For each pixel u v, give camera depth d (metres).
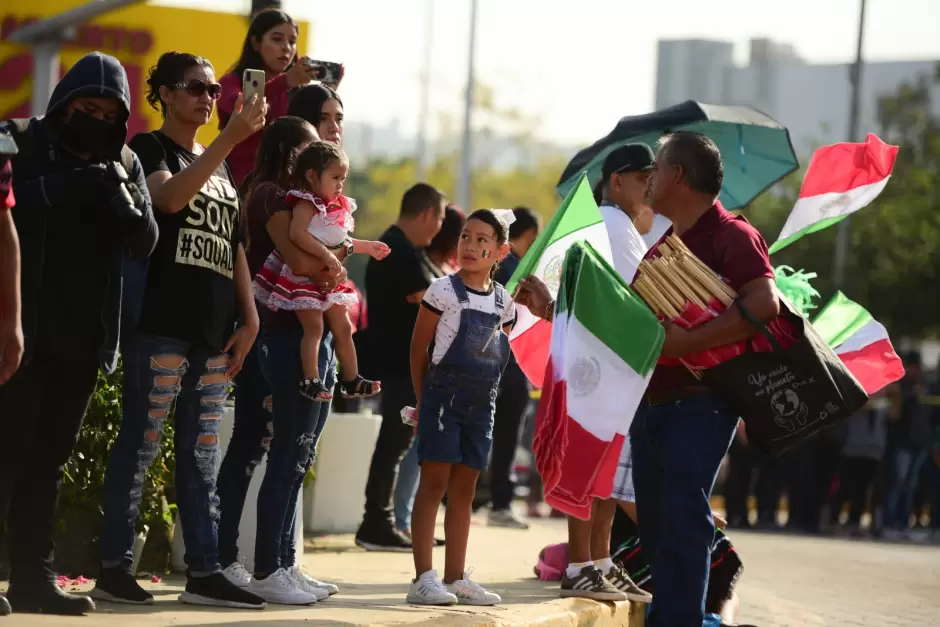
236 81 10.48
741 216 8.51
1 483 7.21
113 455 7.89
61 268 7.30
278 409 8.57
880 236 48.00
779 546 20.39
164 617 7.39
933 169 56.09
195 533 8.05
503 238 9.02
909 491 25.20
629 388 7.93
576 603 9.33
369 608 8.40
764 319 7.90
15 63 29.78
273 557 8.52
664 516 8.22
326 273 8.46
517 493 29.23
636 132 12.38
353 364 8.98
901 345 48.12
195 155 8.34
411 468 13.05
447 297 8.88
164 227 7.84
